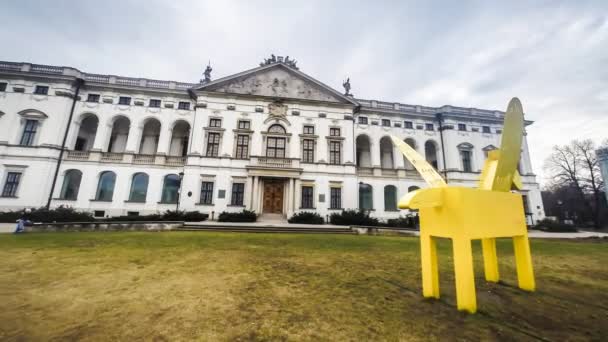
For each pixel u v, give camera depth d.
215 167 22.61
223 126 23.84
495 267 5.71
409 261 7.89
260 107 24.75
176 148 25.56
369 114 28.16
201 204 21.62
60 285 4.94
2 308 3.82
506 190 5.02
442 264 7.50
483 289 5.14
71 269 6.10
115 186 21.59
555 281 5.95
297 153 24.47
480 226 4.32
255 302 4.25
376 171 26.58
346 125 26.03
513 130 4.95
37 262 6.72
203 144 23.14
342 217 21.25
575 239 16.98
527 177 28.16
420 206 4.45
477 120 29.31
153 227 15.11
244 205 22.14
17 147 20.36
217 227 15.87
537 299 4.61
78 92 22.89
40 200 19.80
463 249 4.05
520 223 5.09
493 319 3.71
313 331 3.28
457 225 4.18
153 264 6.74
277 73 26.14
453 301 4.42
